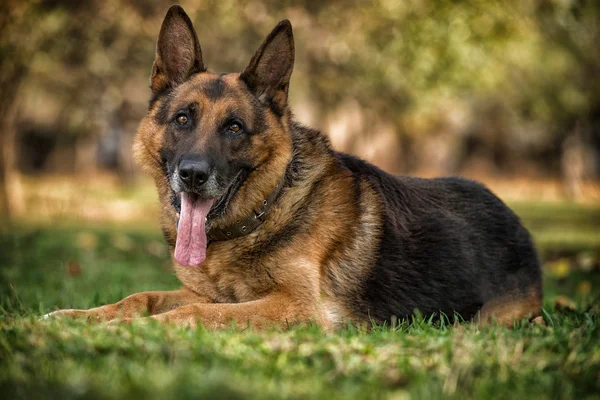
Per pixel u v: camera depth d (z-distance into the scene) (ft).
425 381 10.98
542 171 136.46
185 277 17.06
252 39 47.39
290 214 16.22
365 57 46.60
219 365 11.28
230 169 16.02
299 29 46.62
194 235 15.96
